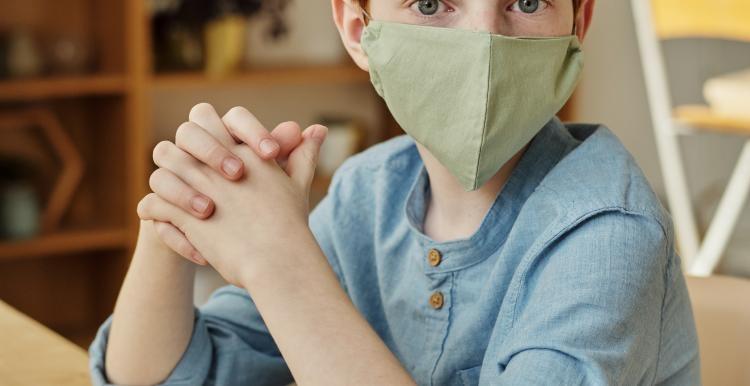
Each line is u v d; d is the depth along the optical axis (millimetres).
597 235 957
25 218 3348
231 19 3541
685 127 3752
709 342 1249
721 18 3648
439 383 1104
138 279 1137
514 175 1072
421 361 1123
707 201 4586
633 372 938
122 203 3498
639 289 938
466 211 1103
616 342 916
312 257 946
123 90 3373
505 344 962
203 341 1176
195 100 3850
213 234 974
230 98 3906
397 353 1168
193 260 1027
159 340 1141
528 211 1033
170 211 1001
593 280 930
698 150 4648
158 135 3801
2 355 1217
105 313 3707
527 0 997
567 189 1008
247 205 976
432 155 1082
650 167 4594
